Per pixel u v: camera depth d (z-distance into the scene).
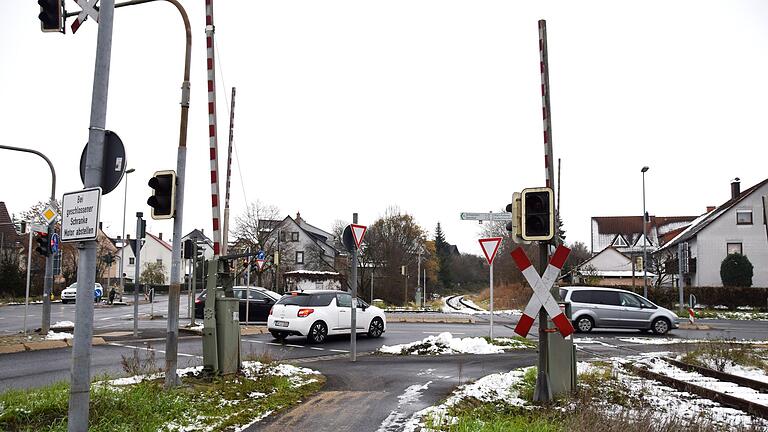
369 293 59.59
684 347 17.36
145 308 43.94
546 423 7.21
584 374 11.56
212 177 10.18
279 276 59.50
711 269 52.47
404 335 21.47
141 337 19.50
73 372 5.59
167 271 98.75
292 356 15.34
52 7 8.12
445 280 96.19
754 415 8.77
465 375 11.90
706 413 8.79
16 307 42.22
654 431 7.04
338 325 19.11
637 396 9.94
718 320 34.84
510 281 62.41
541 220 8.30
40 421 6.57
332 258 74.25
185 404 7.68
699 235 52.91
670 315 24.02
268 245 65.69
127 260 97.62
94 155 5.91
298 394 9.36
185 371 10.05
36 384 10.22
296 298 18.89
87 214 5.65
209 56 10.22
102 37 6.04
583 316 24.14
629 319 24.05
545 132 9.84
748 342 18.98
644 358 15.46
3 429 6.24
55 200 20.45
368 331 20.22
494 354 15.97
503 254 65.44
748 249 51.94
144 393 7.59
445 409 8.20
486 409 8.41
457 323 28.36
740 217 52.38
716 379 12.46
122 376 9.93
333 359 14.73
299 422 7.50
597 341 20.69
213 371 9.80
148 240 98.44
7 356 14.53
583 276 48.88
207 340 9.87
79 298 5.66
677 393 10.48
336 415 7.93
